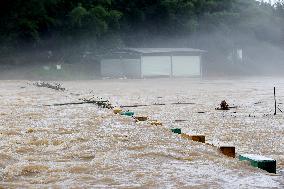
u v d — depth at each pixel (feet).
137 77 278.46
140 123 66.33
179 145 48.85
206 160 42.01
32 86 178.29
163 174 37.06
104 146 48.98
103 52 296.30
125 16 331.57
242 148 52.85
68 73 275.59
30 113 82.28
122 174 37.24
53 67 279.28
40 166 40.16
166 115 88.89
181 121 79.61
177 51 290.56
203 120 80.89
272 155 48.49
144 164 40.65
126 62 283.38
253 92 152.76
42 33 303.27
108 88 174.40
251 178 35.50
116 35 312.71
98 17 289.94
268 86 189.47
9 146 49.60
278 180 35.06
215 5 361.71
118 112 83.20
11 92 143.54
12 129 62.03
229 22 357.20
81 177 36.47
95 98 124.06
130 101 118.32
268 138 60.08
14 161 42.52
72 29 296.10
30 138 54.49
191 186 33.47
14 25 285.43
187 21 340.18
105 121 68.80
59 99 115.14
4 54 281.54
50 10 301.63
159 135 55.16
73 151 46.78
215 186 33.42
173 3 329.11
